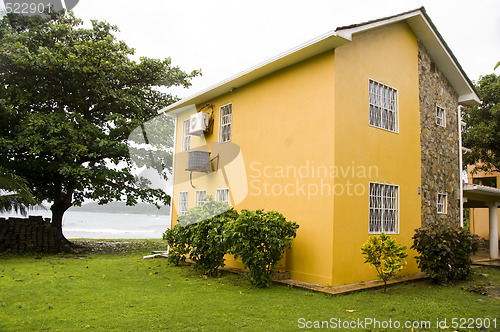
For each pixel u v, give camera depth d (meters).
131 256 12.08
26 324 4.34
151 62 14.27
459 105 12.15
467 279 8.60
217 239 7.60
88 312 4.95
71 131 11.73
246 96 9.93
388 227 8.47
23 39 12.41
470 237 8.50
